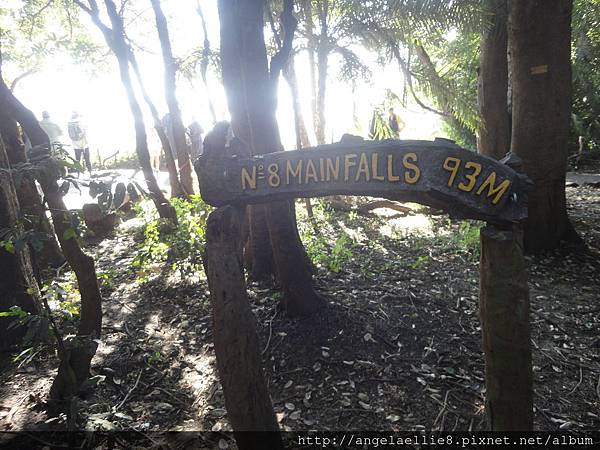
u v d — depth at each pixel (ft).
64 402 8.86
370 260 17.13
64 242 8.99
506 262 5.72
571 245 17.89
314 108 26.84
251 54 11.21
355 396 9.72
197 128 33.99
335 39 20.75
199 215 17.49
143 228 21.12
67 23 30.19
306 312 12.28
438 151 5.79
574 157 39.04
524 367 5.85
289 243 11.89
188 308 13.82
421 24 20.15
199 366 10.95
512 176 5.58
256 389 6.27
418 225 22.84
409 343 11.44
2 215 11.21
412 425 8.88
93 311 9.50
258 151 11.70
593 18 36.11
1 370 10.86
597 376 10.41
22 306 11.80
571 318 12.99
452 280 15.26
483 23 20.08
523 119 17.15
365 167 6.07
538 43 16.51
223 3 12.47
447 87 22.45
